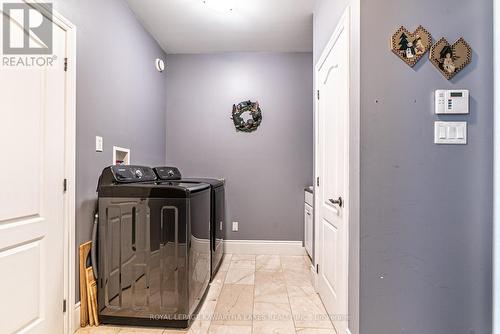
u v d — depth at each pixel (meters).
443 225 1.35
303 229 3.42
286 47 3.35
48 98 1.54
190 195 1.86
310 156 3.45
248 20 2.74
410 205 1.36
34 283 1.44
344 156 1.60
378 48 1.35
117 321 1.83
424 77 1.35
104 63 2.10
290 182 3.46
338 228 1.71
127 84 2.49
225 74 3.51
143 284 1.82
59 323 1.61
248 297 2.23
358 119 1.38
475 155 1.34
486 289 1.33
